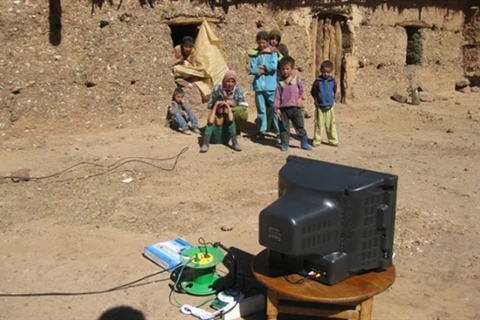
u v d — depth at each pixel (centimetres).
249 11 1092
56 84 859
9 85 815
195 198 637
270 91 908
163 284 441
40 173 699
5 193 631
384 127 1099
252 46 1106
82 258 482
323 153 860
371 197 354
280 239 340
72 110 879
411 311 413
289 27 1168
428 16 1455
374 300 427
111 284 439
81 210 591
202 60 1012
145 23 942
